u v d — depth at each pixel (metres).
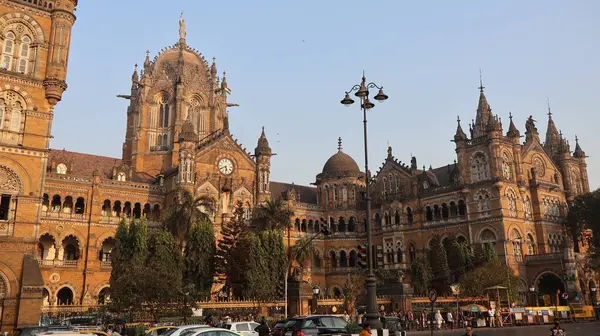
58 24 54.81
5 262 47.69
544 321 67.44
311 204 104.44
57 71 53.59
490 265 73.31
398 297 65.00
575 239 92.19
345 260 103.06
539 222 88.25
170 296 52.06
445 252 79.38
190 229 69.44
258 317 56.06
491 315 62.56
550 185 92.06
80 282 77.94
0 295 46.88
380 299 64.88
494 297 70.44
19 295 47.09
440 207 91.56
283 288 66.25
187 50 115.56
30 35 53.94
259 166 96.19
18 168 50.50
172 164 100.75
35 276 47.81
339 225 105.62
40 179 51.50
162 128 106.88
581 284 80.88
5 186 49.69
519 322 65.81
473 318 63.78
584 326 60.47
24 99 52.22
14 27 53.25
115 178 90.31
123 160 103.81
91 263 78.94
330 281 100.88
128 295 50.00
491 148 85.62
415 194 95.38
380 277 82.75
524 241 84.44
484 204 85.06
